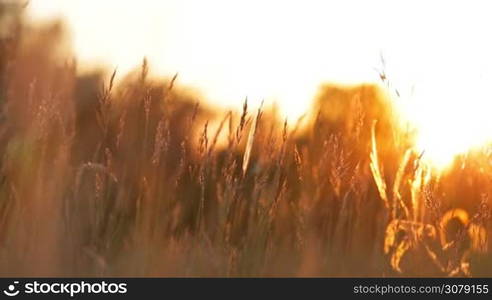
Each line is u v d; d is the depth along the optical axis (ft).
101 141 45.88
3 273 37.70
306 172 45.62
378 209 45.50
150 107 46.26
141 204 43.01
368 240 44.55
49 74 45.83
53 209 40.81
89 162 43.37
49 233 39.34
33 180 41.91
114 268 39.34
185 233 42.68
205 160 45.21
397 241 43.70
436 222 44.62
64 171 42.80
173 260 39.58
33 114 44.04
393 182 46.75
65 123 44.96
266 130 46.16
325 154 45.83
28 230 39.91
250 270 40.68
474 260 43.62
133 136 45.93
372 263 42.19
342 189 46.21
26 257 38.65
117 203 43.16
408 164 45.80
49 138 43.80
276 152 45.34
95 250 40.65
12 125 43.96
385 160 47.62
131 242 42.55
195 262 40.57
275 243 43.62
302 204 42.83
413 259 42.63
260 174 44.37
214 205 45.09
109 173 43.47
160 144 44.62
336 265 42.01
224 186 44.16
